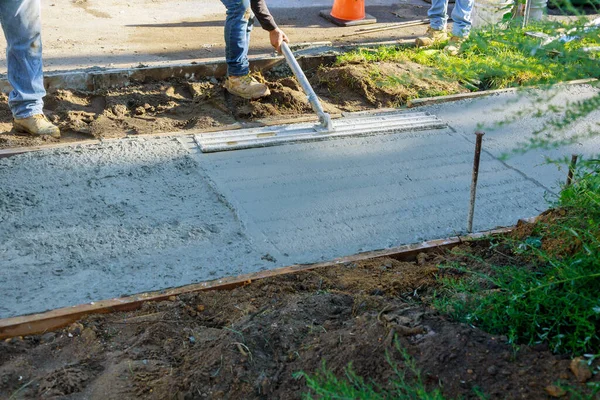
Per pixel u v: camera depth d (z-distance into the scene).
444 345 2.90
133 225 4.46
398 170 5.33
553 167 5.38
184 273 3.97
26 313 3.55
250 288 3.79
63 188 4.86
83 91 6.70
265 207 4.75
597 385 2.54
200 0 10.56
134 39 8.57
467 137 5.91
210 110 6.54
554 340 2.94
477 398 2.66
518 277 3.36
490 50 3.61
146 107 6.53
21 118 5.70
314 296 3.63
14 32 5.40
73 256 4.11
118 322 3.53
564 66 2.97
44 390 3.06
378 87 6.88
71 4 9.91
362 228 4.53
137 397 3.03
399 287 3.76
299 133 5.82
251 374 3.03
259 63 7.32
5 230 4.35
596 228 3.53
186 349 3.32
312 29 9.38
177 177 5.11
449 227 4.55
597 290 3.08
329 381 2.72
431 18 8.27
